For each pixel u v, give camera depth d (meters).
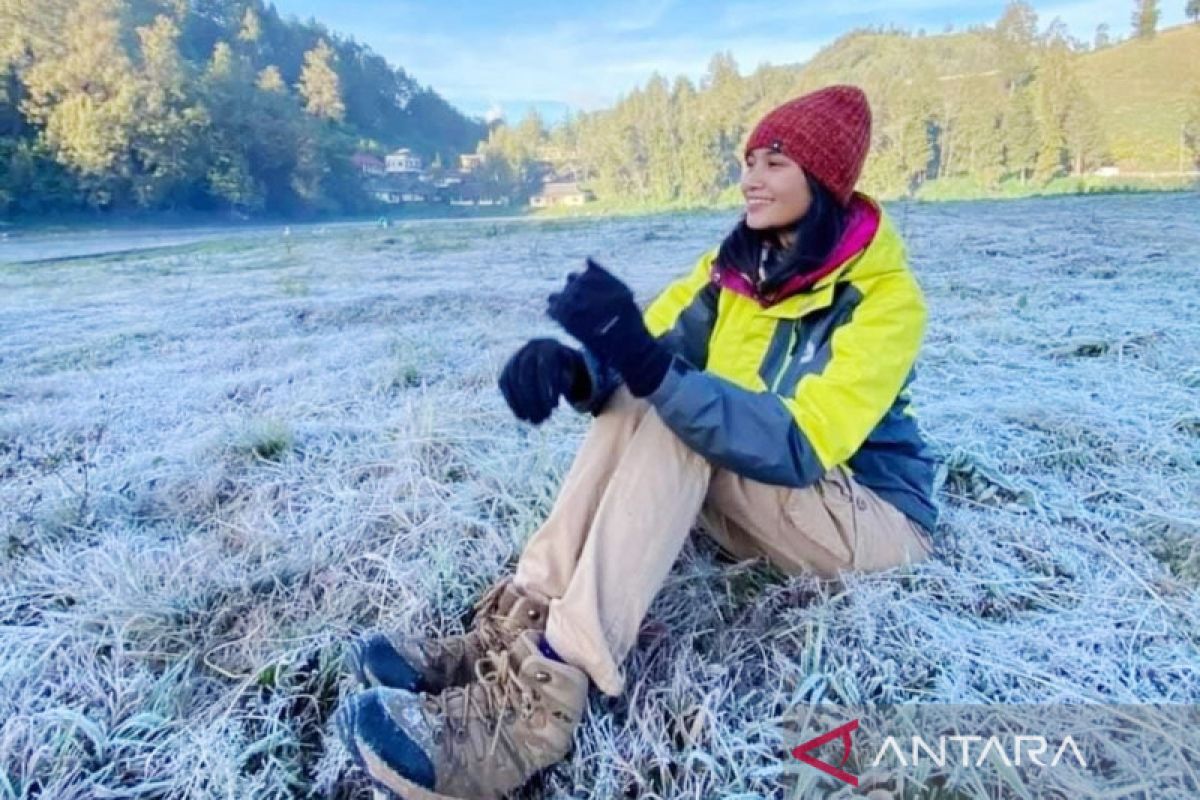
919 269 4.70
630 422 1.08
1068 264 4.65
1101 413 1.99
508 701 0.96
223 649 1.31
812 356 1.17
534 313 4.08
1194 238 5.68
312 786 1.07
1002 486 1.66
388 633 1.09
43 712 1.15
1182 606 1.23
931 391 2.28
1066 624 1.20
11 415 2.44
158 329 3.96
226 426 2.21
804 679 1.11
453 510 1.67
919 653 1.14
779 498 1.16
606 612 0.99
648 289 4.66
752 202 1.20
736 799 0.97
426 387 2.64
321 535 1.62
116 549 1.59
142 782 1.06
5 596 1.44
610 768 1.04
